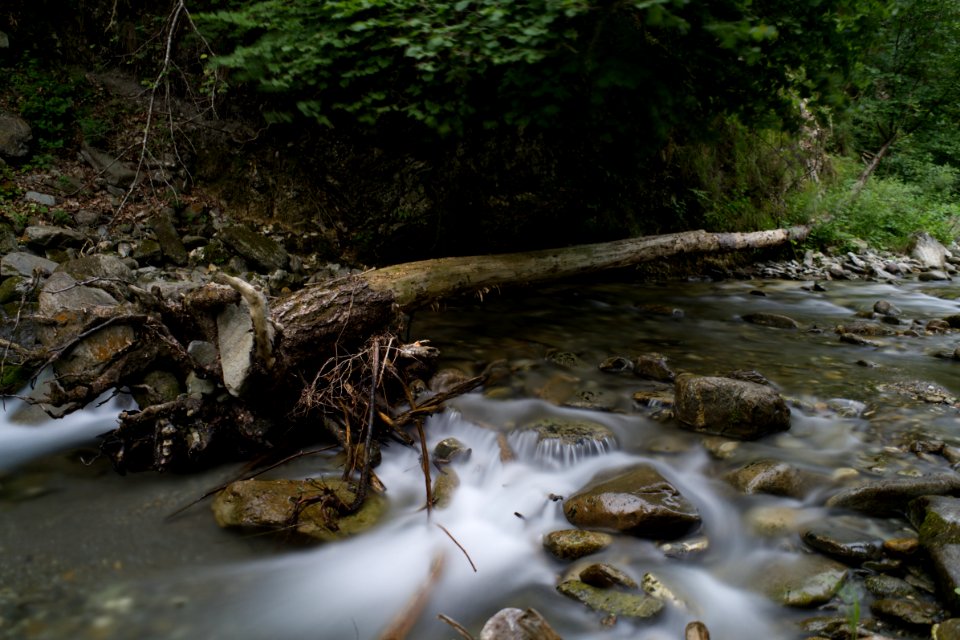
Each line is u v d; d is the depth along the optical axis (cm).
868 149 1534
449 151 638
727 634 217
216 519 283
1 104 575
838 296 801
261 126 649
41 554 255
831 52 505
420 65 466
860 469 312
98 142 600
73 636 214
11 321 393
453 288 537
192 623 226
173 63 621
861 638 201
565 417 384
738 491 301
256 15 550
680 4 386
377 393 366
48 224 511
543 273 616
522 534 285
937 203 1372
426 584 247
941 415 380
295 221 638
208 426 322
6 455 333
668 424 373
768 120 591
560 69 466
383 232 646
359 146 630
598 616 227
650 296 760
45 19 636
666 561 258
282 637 223
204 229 589
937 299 789
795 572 243
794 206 1048
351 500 298
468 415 387
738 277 912
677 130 807
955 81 1330
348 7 486
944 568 222
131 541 267
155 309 330
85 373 308
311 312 347
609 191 750
